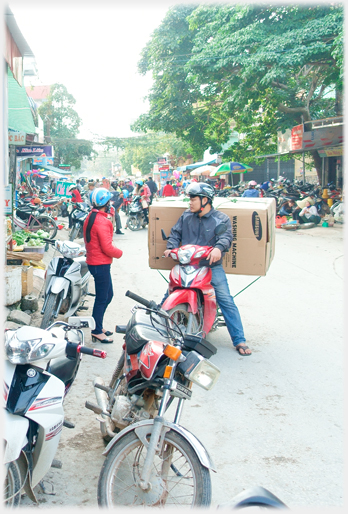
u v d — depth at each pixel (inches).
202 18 737.6
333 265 389.7
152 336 110.9
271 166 1314.0
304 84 825.5
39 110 1897.1
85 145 1889.8
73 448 132.0
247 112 767.1
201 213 198.5
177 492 112.9
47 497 110.7
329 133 740.7
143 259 423.5
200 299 191.2
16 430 93.0
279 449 133.1
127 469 121.2
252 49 663.8
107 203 209.2
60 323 126.0
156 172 2095.2
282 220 684.1
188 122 933.8
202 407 157.6
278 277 347.3
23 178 930.7
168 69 824.3
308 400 162.6
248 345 214.8
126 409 111.5
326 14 645.3
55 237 533.0
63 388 105.3
